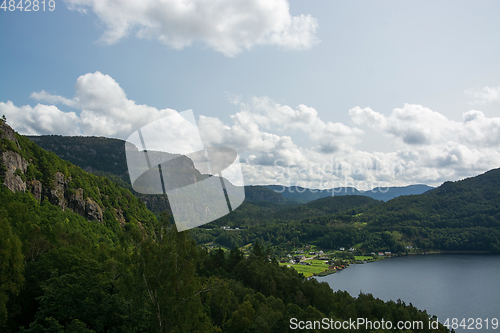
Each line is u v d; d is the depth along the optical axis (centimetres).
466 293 11775
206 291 2316
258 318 4909
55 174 12544
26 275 3850
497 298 11169
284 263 19375
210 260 9225
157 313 1805
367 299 7625
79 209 12731
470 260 19488
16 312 3438
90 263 3544
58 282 2892
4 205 5969
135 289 1928
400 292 12044
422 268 16875
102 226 12875
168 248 1772
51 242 5728
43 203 11056
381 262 19688
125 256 1969
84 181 14212
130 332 2714
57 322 2453
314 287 8069
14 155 10862
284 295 7988
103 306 2789
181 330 1823
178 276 1802
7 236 3612
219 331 2662
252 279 8350
